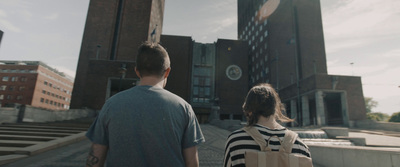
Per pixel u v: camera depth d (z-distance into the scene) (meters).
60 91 104.44
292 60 46.28
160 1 54.34
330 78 30.88
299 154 1.37
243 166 1.33
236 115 54.78
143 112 1.33
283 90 42.34
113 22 42.94
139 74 1.64
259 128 1.49
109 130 1.31
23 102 83.00
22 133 10.88
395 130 21.23
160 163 1.27
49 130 11.91
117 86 35.16
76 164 6.25
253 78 60.81
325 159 7.84
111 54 41.88
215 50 58.50
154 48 1.61
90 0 43.66
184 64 54.38
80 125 14.43
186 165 1.42
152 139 1.29
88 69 30.94
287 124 36.97
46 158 6.95
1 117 14.69
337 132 13.14
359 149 6.57
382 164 5.88
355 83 31.03
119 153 1.26
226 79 55.91
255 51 60.91
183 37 56.31
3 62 90.81
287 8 49.66
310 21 47.72
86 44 41.53
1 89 84.94
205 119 53.12
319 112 29.34
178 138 1.37
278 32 50.78
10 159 6.40
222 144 11.05
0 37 17.70
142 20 43.41
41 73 89.38
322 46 46.59
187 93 52.69
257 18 61.41
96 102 29.92
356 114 29.84
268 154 1.28
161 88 1.54
